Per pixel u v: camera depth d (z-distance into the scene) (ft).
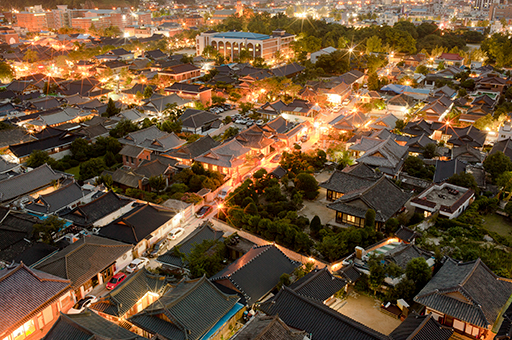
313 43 650.02
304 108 360.89
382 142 263.70
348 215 192.95
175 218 200.75
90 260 156.56
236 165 254.06
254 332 109.40
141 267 166.50
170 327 121.08
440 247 167.43
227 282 141.18
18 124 332.60
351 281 146.41
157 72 518.37
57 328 115.65
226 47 644.69
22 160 272.51
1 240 174.70
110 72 520.01
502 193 215.10
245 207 203.92
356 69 561.43
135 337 116.06
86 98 419.95
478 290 127.85
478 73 505.25
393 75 508.53
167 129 320.29
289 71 529.86
